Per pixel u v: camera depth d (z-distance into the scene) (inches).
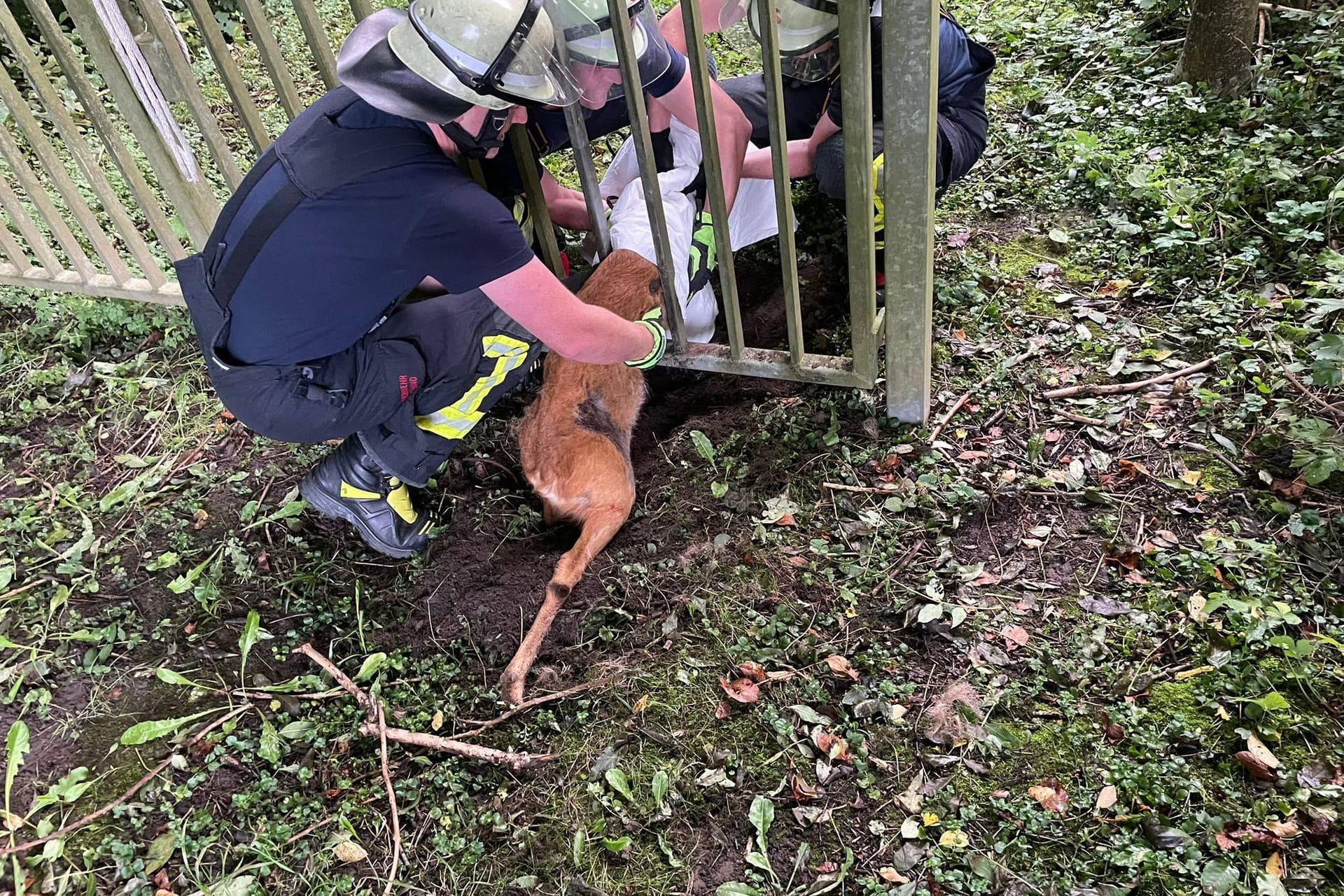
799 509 106.0
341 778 88.6
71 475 120.9
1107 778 80.2
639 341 95.2
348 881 81.5
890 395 110.2
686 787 85.0
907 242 93.0
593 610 100.3
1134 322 121.3
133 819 86.9
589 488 101.3
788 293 101.0
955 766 82.9
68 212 157.2
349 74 74.8
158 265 135.8
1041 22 176.4
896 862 77.7
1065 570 96.3
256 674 98.3
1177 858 74.4
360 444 100.9
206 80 196.1
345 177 75.9
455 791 86.6
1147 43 167.0
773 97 84.4
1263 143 139.7
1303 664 84.5
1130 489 102.3
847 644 93.2
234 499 115.6
